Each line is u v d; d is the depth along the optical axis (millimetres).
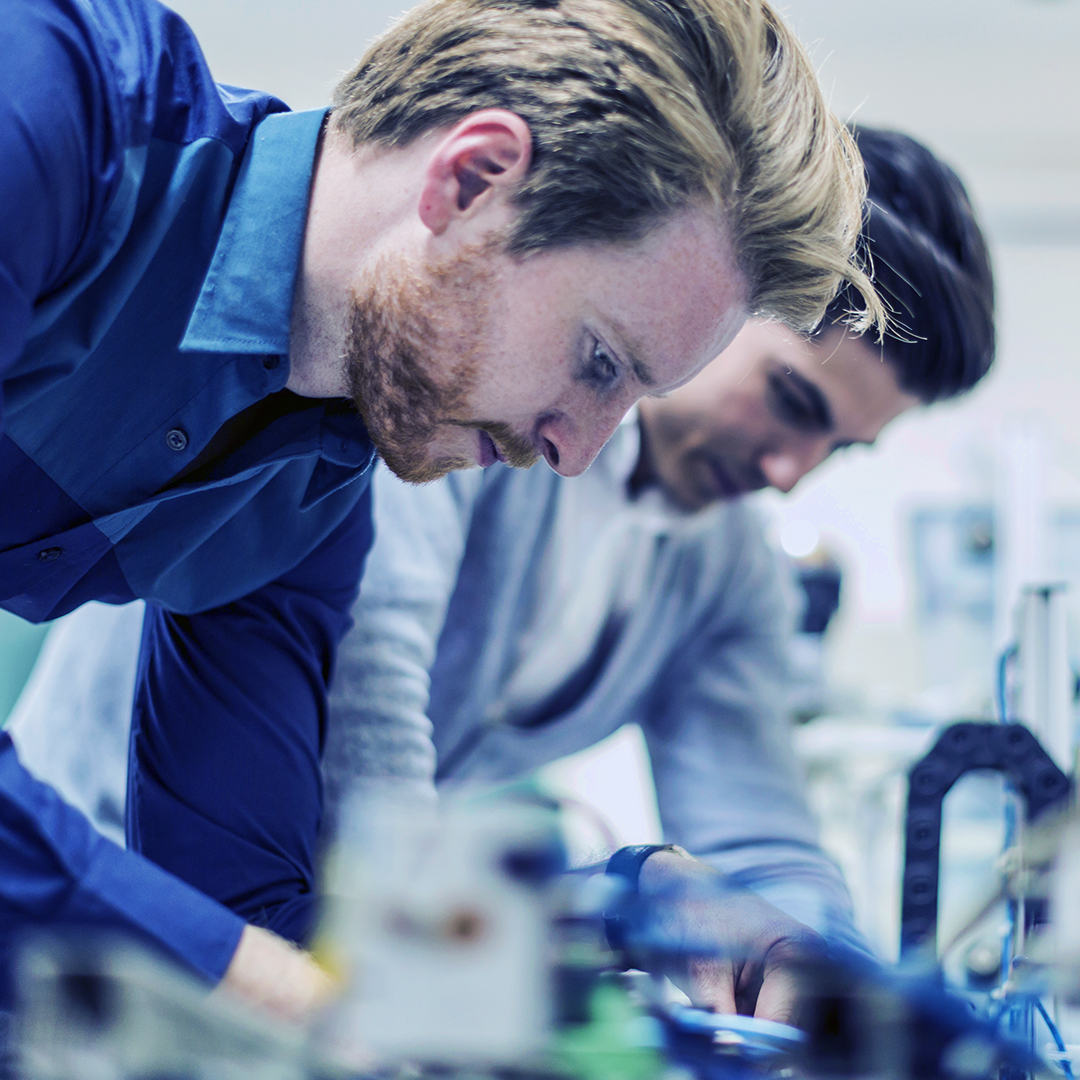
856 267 814
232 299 706
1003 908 836
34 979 442
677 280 662
